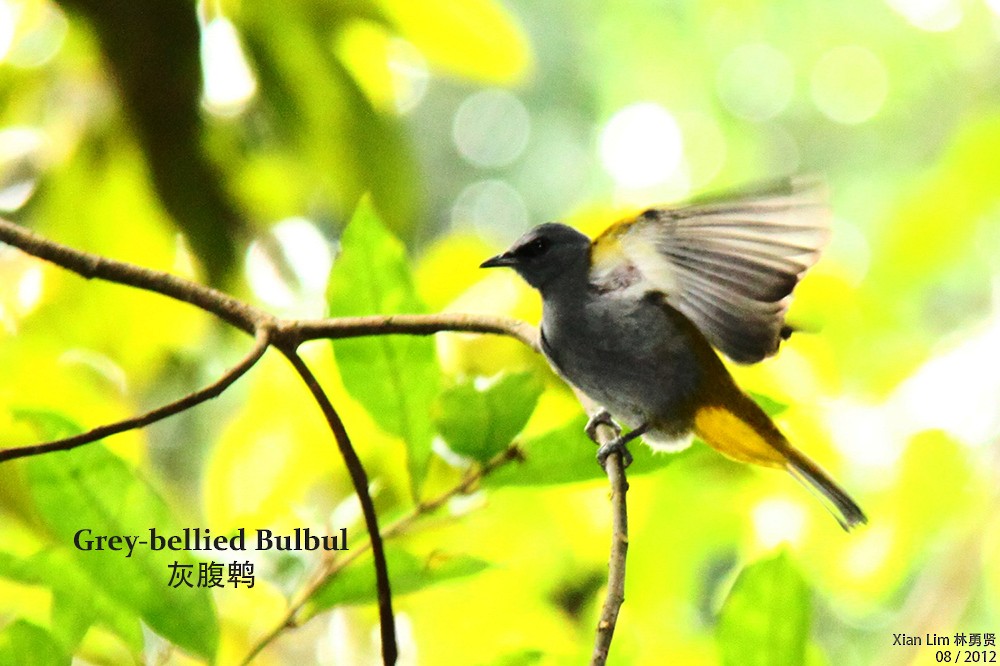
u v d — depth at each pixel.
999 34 19.69
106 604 5.50
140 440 9.95
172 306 10.00
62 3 9.06
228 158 9.66
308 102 9.62
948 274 12.32
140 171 9.61
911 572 11.07
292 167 9.80
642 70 20.66
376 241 6.36
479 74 9.50
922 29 19.88
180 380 10.45
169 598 5.54
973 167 11.92
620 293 7.85
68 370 9.53
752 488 10.08
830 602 10.42
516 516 9.61
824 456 9.98
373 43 9.73
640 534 9.91
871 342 10.62
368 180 9.84
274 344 5.83
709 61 20.50
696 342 7.83
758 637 5.61
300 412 8.41
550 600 10.07
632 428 8.13
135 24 9.19
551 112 21.19
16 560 5.47
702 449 6.80
